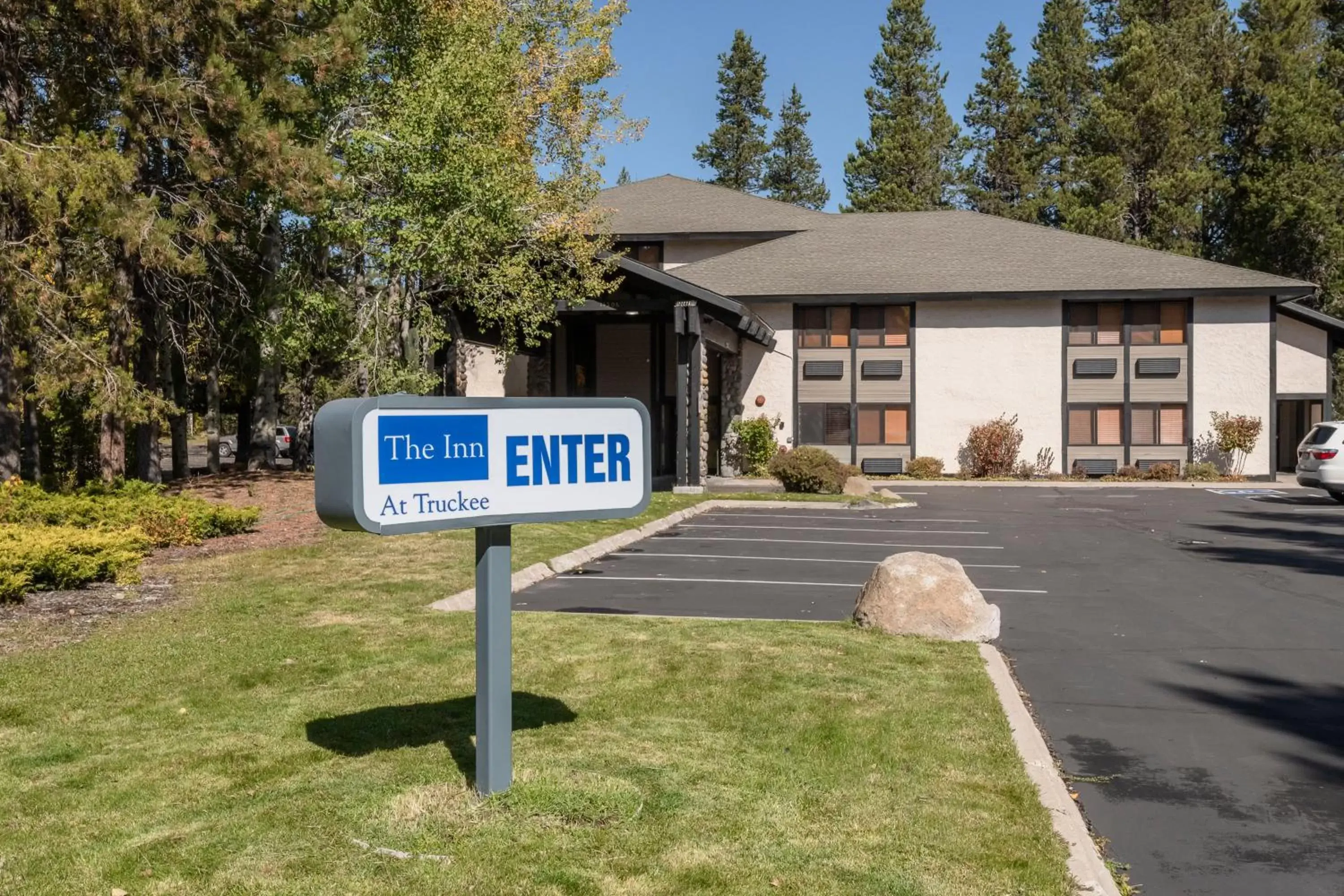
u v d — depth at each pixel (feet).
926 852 14.99
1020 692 25.40
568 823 15.69
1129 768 20.17
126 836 15.23
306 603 32.99
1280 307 108.58
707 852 14.78
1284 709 24.16
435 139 69.10
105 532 40.55
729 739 19.85
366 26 74.54
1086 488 98.22
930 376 110.32
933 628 29.63
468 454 15.65
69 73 64.18
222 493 70.54
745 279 112.57
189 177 67.97
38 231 55.98
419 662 25.43
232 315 81.25
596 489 17.10
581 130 97.14
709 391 108.78
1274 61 174.81
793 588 39.60
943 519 67.62
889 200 196.13
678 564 46.01
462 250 70.90
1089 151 181.98
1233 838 16.84
